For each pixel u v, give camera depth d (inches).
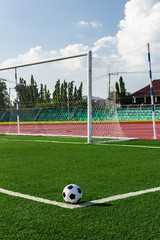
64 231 98.2
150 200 132.2
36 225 104.0
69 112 645.3
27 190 154.7
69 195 127.9
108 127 532.4
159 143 382.6
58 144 396.5
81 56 422.0
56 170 211.5
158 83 1872.5
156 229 98.6
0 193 148.8
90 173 198.2
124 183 167.0
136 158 261.3
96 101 494.6
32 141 451.2
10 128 1007.6
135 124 1067.9
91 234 95.3
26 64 530.9
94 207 123.2
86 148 343.3
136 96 1808.6
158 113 1314.0
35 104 596.4
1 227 102.7
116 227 100.8
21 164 241.0
